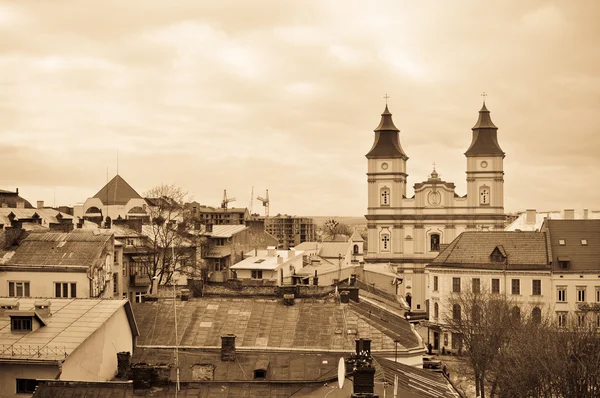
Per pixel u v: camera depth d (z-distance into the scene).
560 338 86.12
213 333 71.81
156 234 128.88
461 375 112.19
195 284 82.06
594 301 134.62
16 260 92.94
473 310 111.44
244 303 75.94
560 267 135.62
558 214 177.12
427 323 140.50
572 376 78.44
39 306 60.12
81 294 91.56
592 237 139.00
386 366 60.56
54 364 54.50
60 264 92.06
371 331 72.25
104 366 59.84
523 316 121.31
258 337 71.19
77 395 49.38
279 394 49.78
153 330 72.12
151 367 50.06
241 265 130.25
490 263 138.25
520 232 141.88
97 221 160.75
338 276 126.38
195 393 49.69
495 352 98.88
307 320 73.50
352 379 50.88
